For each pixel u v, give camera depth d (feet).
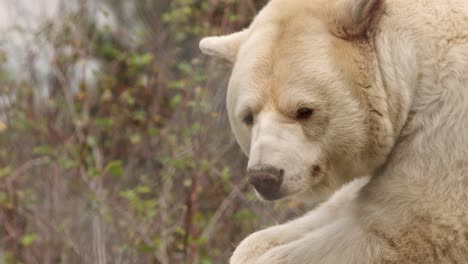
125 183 50.14
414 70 26.48
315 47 26.84
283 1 28.04
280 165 26.18
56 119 53.72
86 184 46.80
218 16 53.11
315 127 26.68
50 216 47.73
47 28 56.59
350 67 26.84
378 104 26.86
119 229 43.70
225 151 45.62
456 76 25.96
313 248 27.68
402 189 26.35
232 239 44.55
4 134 54.65
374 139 27.12
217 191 46.03
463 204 25.75
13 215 47.88
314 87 26.50
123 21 65.10
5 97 56.29
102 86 54.90
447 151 25.85
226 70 47.67
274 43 27.09
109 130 51.72
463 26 26.43
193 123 47.44
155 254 41.57
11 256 45.44
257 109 26.91
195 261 40.40
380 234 26.48
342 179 27.96
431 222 25.96
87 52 56.85
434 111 26.18
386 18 27.12
